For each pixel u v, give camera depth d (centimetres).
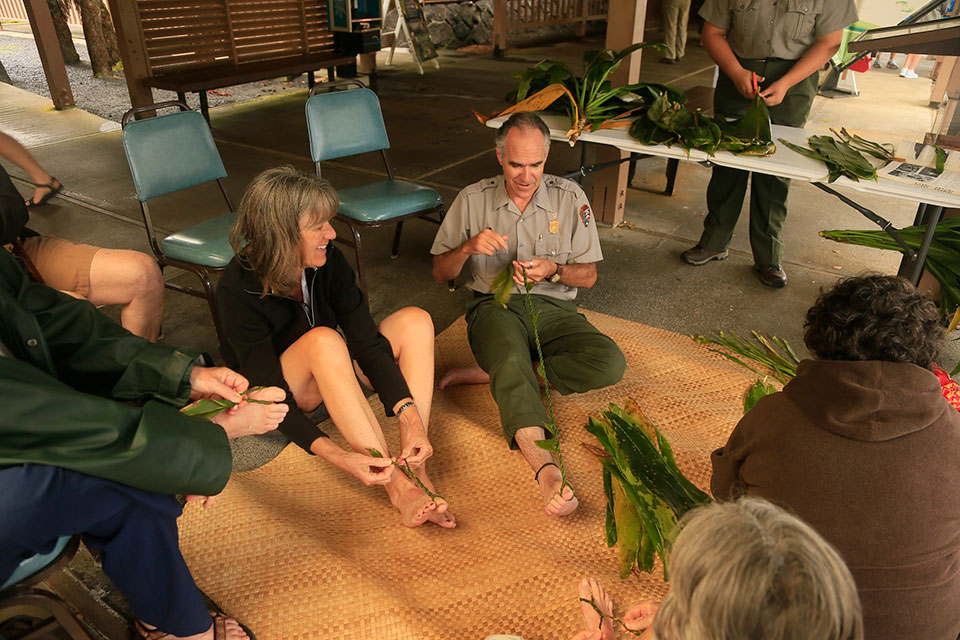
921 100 728
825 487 122
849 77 746
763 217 357
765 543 75
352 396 197
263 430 176
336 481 226
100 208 462
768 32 331
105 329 165
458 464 232
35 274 249
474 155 579
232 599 177
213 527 200
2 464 123
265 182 192
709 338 315
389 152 588
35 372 134
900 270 278
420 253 408
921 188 251
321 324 219
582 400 259
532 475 227
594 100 339
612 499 154
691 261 389
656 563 190
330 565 185
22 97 749
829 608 72
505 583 183
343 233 434
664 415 253
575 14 1170
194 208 467
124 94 771
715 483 149
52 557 137
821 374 126
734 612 74
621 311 339
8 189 227
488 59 1012
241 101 775
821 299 136
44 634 150
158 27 616
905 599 122
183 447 138
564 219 256
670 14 958
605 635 142
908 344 123
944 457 119
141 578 144
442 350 297
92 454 128
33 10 659
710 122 308
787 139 318
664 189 512
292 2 734
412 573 188
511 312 252
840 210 468
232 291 204
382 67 953
